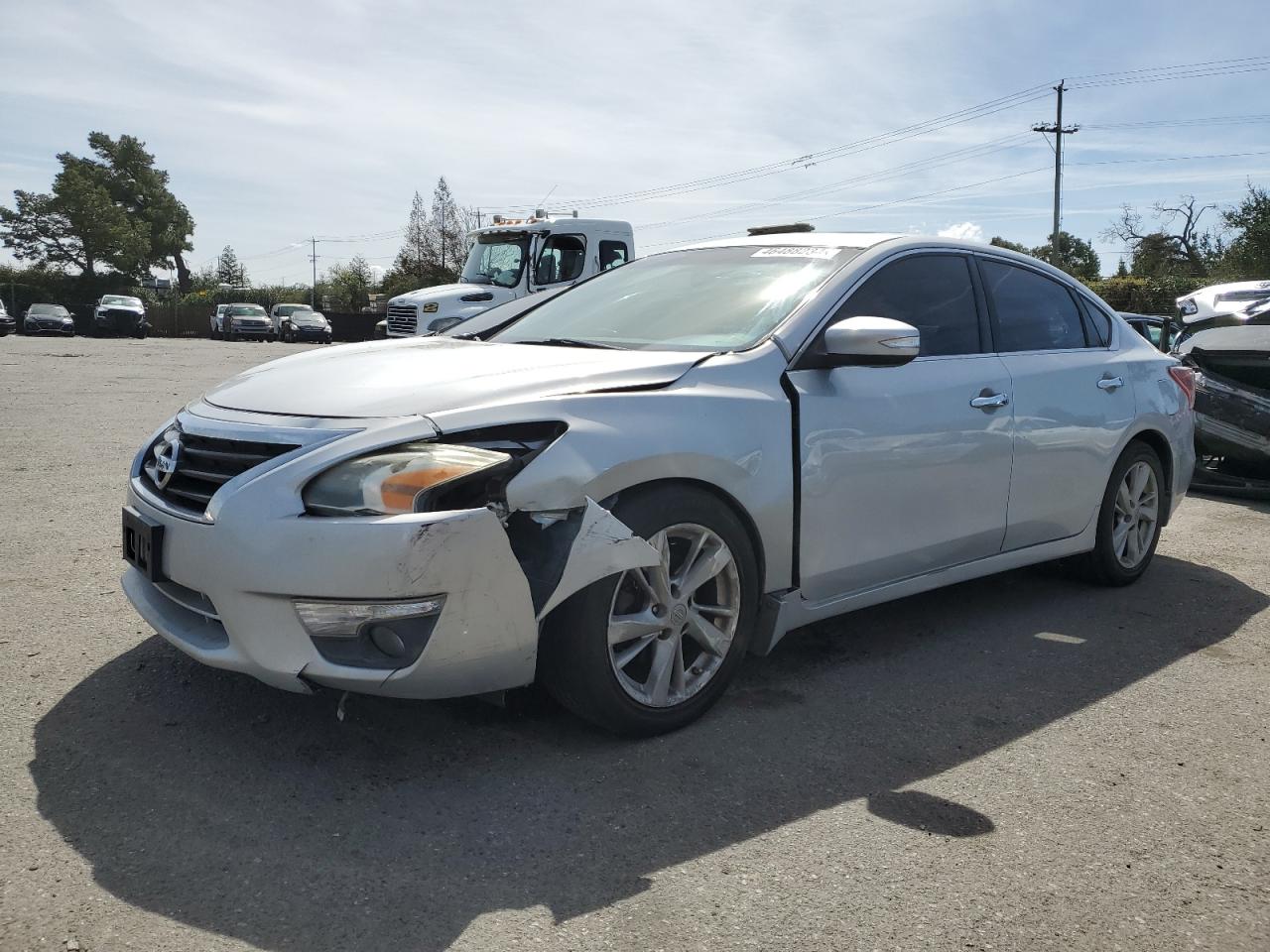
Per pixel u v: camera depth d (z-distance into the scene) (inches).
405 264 1984.5
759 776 111.5
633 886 90.2
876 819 103.5
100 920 82.1
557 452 107.8
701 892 89.7
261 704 124.0
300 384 121.1
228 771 107.8
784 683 139.2
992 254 169.5
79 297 2477.9
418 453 102.9
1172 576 202.8
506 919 84.6
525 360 126.6
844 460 134.6
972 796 109.2
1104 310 192.2
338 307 2182.6
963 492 151.8
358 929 82.5
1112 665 150.6
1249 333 284.5
